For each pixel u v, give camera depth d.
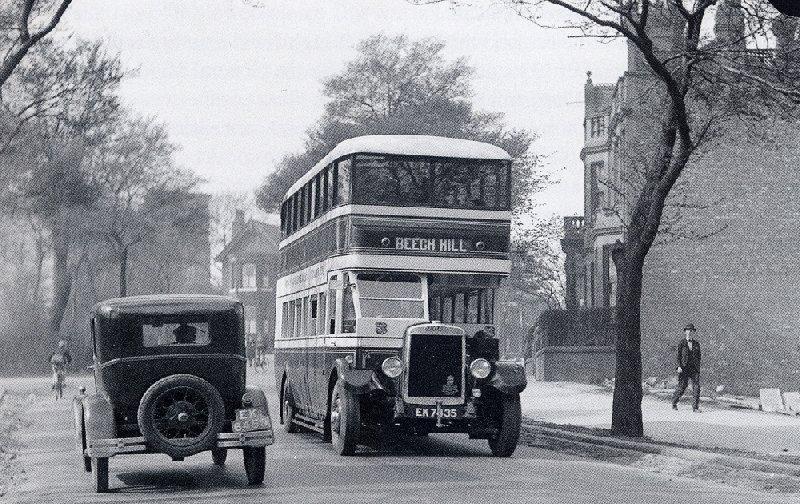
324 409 22.05
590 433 23.39
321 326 22.44
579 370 48.31
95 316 16.03
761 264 44.41
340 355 20.72
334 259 21.28
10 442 24.03
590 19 20.05
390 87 77.75
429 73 78.06
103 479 15.63
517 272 58.69
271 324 127.81
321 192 22.86
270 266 128.38
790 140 44.31
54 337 78.44
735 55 19.91
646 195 22.58
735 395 41.50
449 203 21.16
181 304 15.91
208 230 93.75
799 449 21.19
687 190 44.47
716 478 17.12
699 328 44.41
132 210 77.94
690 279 44.44
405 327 20.41
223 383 15.91
